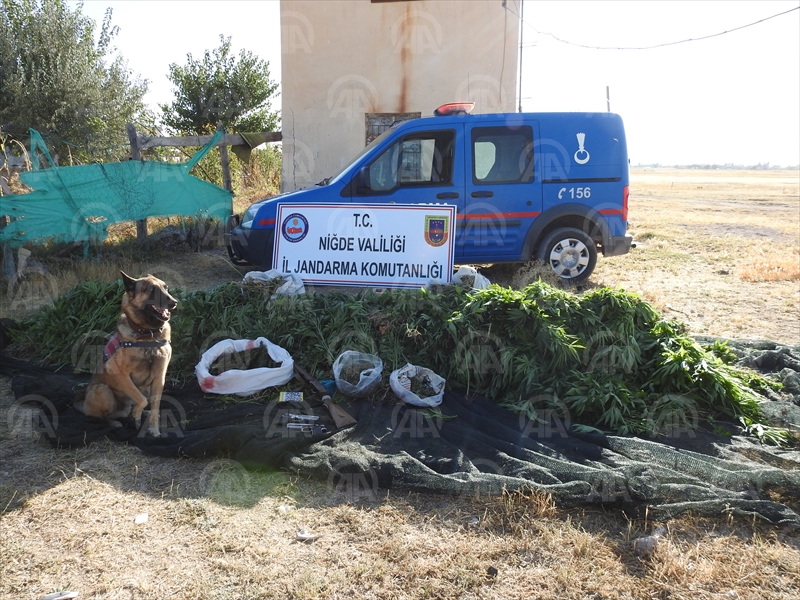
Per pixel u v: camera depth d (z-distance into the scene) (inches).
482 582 109.0
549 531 122.8
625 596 105.7
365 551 117.5
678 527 123.9
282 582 108.7
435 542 119.9
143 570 111.6
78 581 108.4
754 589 107.1
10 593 105.2
